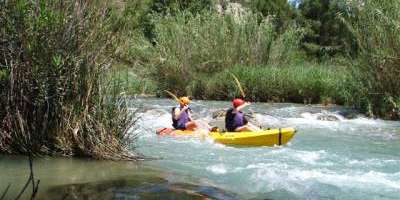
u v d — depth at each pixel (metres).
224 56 21.67
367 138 11.35
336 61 19.66
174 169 7.36
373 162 8.61
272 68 20.05
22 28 7.38
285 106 17.50
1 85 7.41
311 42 47.31
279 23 30.92
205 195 5.79
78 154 7.48
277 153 9.38
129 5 8.20
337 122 14.14
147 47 20.77
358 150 9.84
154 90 21.27
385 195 6.35
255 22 22.34
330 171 7.73
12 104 7.37
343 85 16.84
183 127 11.35
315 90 18.80
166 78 21.34
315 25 47.47
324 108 16.73
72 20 7.49
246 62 21.84
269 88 19.34
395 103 14.50
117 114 7.69
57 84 7.35
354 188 6.65
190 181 6.55
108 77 7.73
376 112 15.27
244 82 19.61
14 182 6.05
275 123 13.79
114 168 6.97
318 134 11.95
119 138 7.71
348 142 10.80
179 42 21.50
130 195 5.60
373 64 15.27
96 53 7.57
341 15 16.56
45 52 7.35
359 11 15.66
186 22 22.88
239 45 21.88
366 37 15.52
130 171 6.87
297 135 11.78
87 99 7.44
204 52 21.59
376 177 7.34
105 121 7.55
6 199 5.34
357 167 8.13
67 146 7.44
